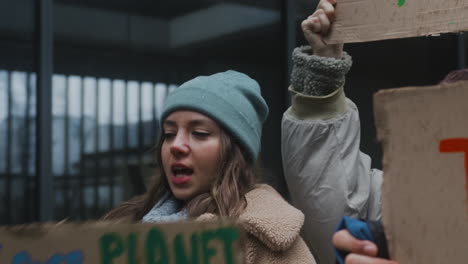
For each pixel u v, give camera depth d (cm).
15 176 457
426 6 148
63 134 469
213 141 210
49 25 466
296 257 196
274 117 554
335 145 203
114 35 494
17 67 459
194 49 526
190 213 204
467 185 113
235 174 209
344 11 170
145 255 116
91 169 479
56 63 470
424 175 116
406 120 118
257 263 193
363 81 592
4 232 114
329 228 203
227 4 542
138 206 234
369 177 209
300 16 571
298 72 205
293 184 208
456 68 665
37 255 114
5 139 454
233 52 542
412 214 117
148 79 506
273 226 191
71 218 469
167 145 214
